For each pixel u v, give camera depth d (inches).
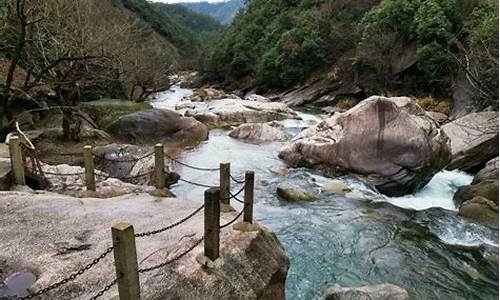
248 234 221.0
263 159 563.5
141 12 2839.6
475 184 416.5
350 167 465.4
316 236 334.6
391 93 1001.5
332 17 1440.7
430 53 878.4
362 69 1123.9
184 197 414.9
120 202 285.9
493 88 626.5
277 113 916.6
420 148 423.8
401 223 359.3
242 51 1918.1
